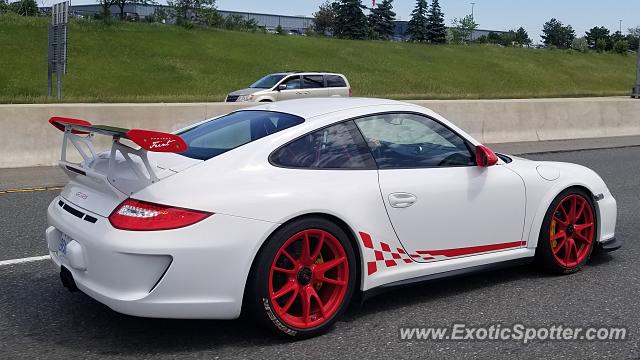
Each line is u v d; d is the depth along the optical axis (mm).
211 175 3615
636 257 5602
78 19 44188
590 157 12633
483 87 45719
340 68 44594
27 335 3846
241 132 4086
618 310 4332
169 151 3447
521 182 4652
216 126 4371
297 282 3742
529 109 15680
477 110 14977
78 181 3941
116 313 4199
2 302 4398
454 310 4320
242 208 3531
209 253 3432
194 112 12391
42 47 36500
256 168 3729
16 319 4098
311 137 3982
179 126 4902
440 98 21344
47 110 10852
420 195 4176
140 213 3420
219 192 3541
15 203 7691
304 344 3744
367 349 3688
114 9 75000
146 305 3385
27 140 10688
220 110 12711
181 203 3449
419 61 51562
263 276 3584
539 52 63000
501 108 15312
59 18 17438
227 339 3793
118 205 3527
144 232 3371
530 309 4340
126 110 11609
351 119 4168
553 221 4879
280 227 3641
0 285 4746
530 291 4684
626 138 16391
